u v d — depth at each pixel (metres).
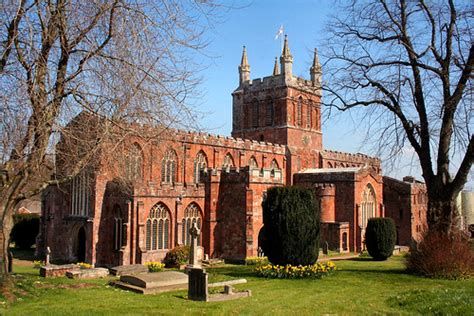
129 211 43.41
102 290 21.62
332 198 61.44
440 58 25.75
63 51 17.83
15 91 16.14
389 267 32.88
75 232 48.59
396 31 26.75
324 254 53.91
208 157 58.78
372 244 45.25
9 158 18.38
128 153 20.36
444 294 18.95
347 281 24.55
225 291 20.39
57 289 20.86
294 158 69.69
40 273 30.03
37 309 16.30
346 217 60.78
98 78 17.08
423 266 25.36
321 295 20.52
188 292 19.86
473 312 15.91
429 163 26.69
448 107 25.19
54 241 50.09
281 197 28.55
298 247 27.77
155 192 45.34
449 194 25.67
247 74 77.56
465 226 44.22
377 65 26.92
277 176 53.06
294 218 27.98
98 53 17.16
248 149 64.06
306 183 66.44
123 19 16.52
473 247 25.81
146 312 16.47
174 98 17.05
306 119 74.06
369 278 25.22
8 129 17.05
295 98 72.00
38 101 16.45
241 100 76.44
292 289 22.28
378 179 65.44
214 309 17.34
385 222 45.31
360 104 27.64
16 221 59.06
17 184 18.64
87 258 44.97
